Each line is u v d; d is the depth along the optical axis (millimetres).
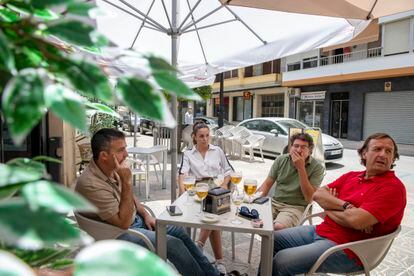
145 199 5711
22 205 398
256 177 8195
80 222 2350
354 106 18031
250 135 11086
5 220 378
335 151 9719
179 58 4727
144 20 3594
